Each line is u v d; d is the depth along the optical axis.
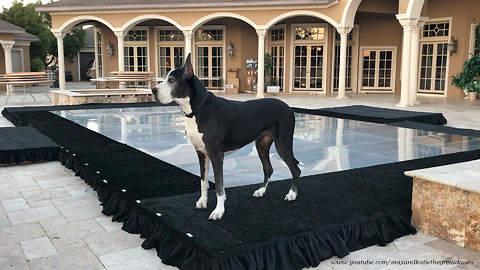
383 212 3.55
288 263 2.97
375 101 15.39
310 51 18.91
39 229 3.67
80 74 38.25
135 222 3.64
